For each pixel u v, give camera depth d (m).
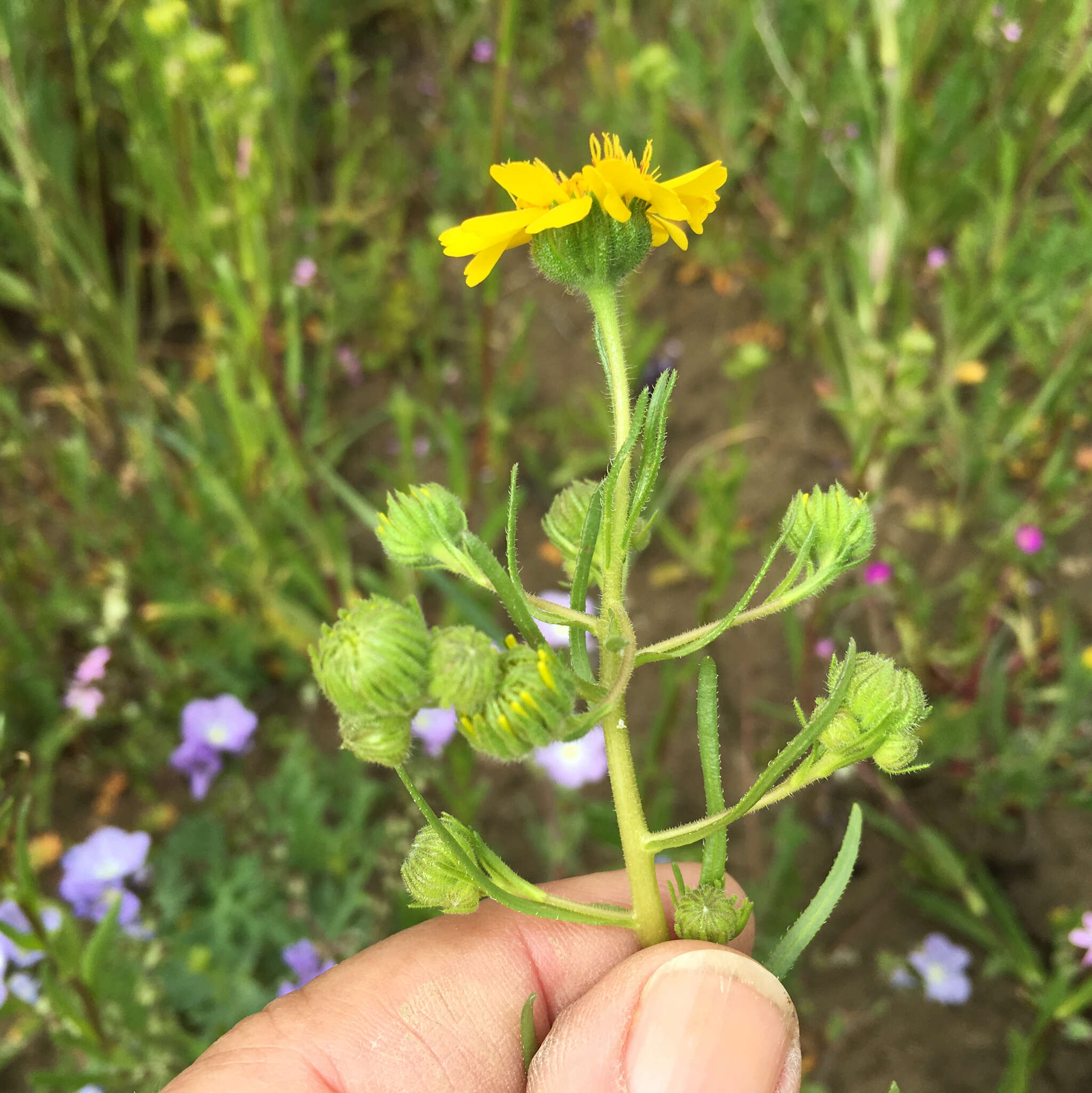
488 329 0.19
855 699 0.08
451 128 0.27
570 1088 0.09
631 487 0.08
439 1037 0.10
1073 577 0.19
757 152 0.27
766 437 0.23
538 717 0.07
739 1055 0.08
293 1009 0.10
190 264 0.20
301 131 0.25
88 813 0.18
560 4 0.31
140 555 0.20
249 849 0.17
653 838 0.08
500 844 0.18
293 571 0.19
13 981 0.14
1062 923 0.15
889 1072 0.15
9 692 0.18
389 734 0.07
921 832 0.16
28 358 0.23
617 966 0.09
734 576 0.21
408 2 0.31
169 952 0.16
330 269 0.24
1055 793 0.17
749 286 0.25
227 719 0.17
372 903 0.16
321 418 0.22
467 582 0.19
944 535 0.20
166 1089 0.09
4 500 0.21
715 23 0.27
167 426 0.22
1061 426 0.20
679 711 0.19
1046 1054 0.15
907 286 0.21
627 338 0.22
